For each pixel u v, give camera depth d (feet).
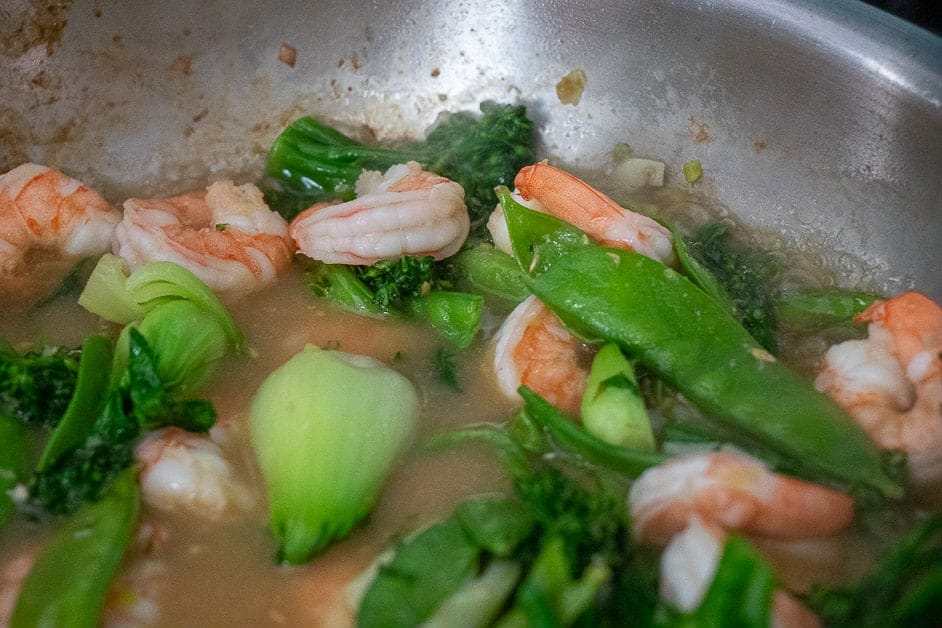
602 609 0.64
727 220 0.94
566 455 0.75
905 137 0.82
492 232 0.90
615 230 0.84
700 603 0.60
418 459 0.77
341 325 0.87
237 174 1.03
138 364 0.74
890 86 0.80
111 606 0.67
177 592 0.69
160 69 1.01
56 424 0.76
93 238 0.90
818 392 0.75
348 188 1.00
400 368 0.84
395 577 0.66
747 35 0.88
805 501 0.67
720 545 0.64
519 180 0.89
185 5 0.98
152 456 0.72
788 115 0.89
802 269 0.89
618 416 0.73
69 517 0.70
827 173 0.88
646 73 0.97
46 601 0.65
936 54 0.79
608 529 0.66
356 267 0.89
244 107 1.04
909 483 0.71
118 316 0.84
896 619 0.61
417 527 0.72
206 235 0.87
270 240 0.89
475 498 0.71
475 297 0.85
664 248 0.84
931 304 0.75
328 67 1.05
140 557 0.70
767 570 0.59
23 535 0.71
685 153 0.97
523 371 0.79
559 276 0.81
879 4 0.92
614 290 0.79
